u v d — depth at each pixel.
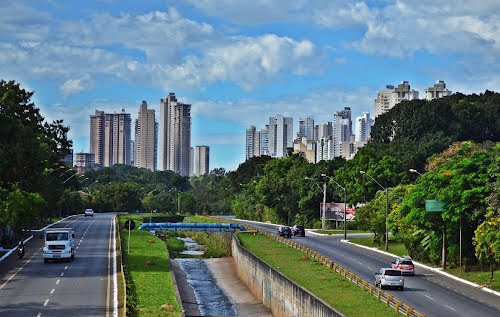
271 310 62.38
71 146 138.50
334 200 155.88
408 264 69.06
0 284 55.03
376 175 135.62
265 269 66.38
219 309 64.56
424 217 73.44
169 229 132.25
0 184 73.12
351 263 78.56
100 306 44.50
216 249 118.50
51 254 70.75
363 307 45.81
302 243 106.81
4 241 89.62
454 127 168.88
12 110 76.12
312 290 53.97
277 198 170.38
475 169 68.12
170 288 53.50
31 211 95.31
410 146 152.88
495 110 178.88
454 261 75.31
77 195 199.00
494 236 58.25
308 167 164.88
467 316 45.44
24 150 70.12
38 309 43.25
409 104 178.12
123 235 104.94
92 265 69.06
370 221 103.25
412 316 40.84
